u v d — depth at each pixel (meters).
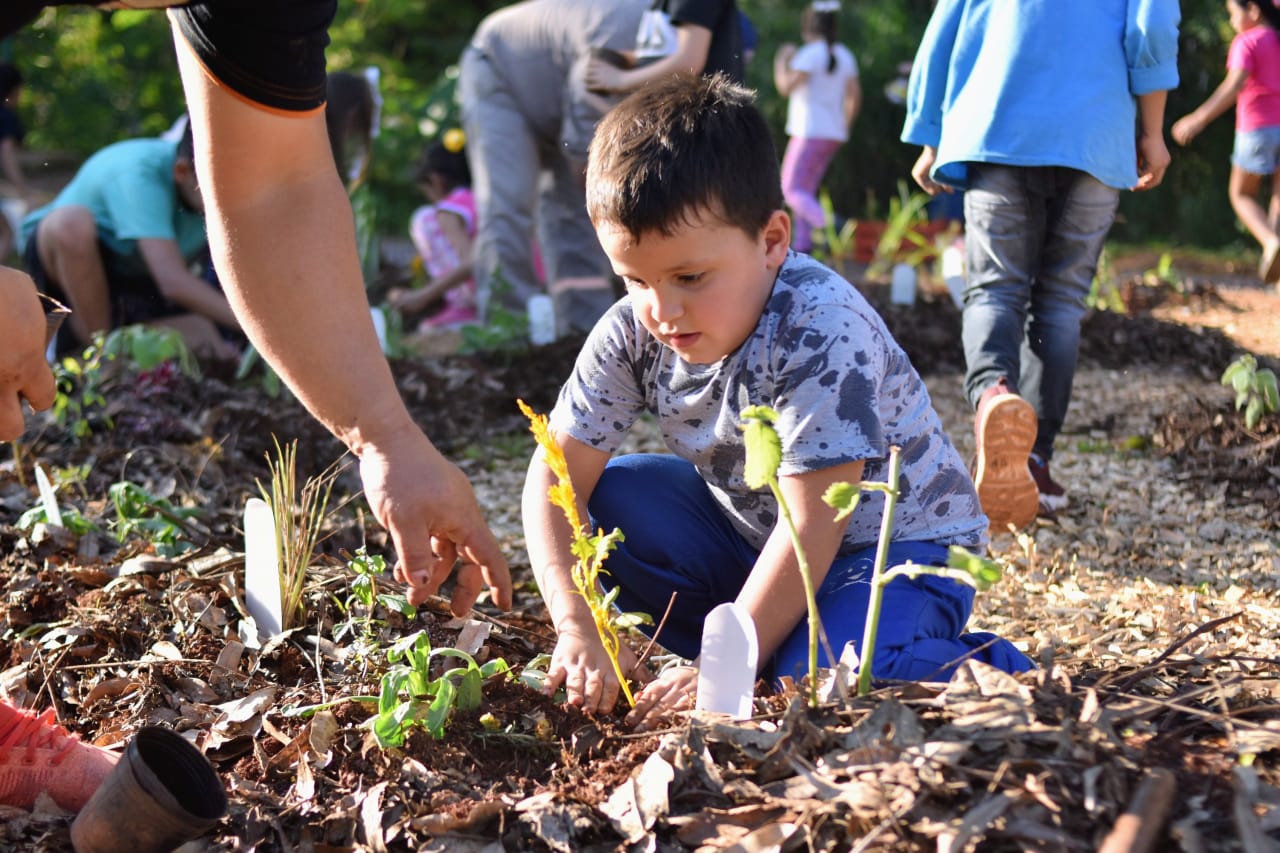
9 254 8.09
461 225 7.16
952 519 2.06
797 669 1.81
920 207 8.16
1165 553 3.11
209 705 2.06
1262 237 6.12
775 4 12.05
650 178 1.71
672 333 1.82
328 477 3.75
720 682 1.75
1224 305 6.36
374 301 7.66
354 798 1.70
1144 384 4.90
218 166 1.74
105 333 4.85
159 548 2.73
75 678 2.18
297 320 1.76
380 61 12.95
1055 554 3.11
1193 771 1.50
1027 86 3.36
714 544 2.18
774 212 1.83
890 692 1.63
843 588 1.96
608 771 1.69
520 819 1.59
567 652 1.95
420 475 1.73
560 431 2.11
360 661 2.16
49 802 1.75
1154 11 3.30
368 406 1.75
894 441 1.99
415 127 11.54
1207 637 2.45
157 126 11.63
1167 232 9.88
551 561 2.04
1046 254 3.51
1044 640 2.46
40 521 2.84
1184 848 1.37
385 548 2.97
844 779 1.51
